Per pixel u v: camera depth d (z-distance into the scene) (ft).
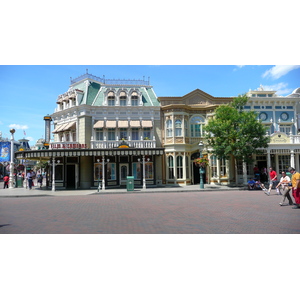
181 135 89.92
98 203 48.03
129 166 89.40
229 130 77.30
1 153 94.17
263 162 92.63
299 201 38.37
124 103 93.35
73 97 93.20
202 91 94.02
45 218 33.53
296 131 96.17
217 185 86.48
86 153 80.18
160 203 46.73
